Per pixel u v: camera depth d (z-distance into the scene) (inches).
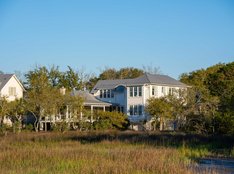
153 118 2881.4
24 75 3398.1
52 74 3759.8
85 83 4151.1
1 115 2466.8
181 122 2637.8
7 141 1775.3
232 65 3378.4
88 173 920.3
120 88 3198.8
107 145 1669.5
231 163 1302.9
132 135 2112.5
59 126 2576.3
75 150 1318.9
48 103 2544.3
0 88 2807.6
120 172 906.7
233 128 2188.7
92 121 2810.0
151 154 1202.6
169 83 3154.5
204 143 1800.0
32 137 1991.9
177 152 1370.6
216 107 2436.0
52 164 1045.2
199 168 1111.0
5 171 934.4
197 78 3809.1
